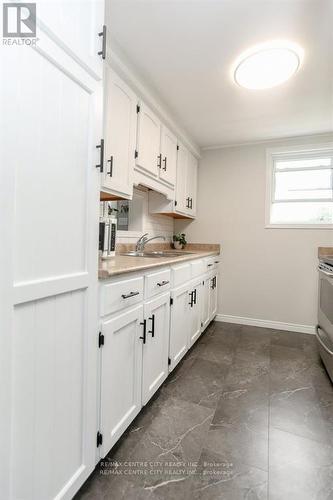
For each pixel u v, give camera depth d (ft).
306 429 4.87
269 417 5.18
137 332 4.68
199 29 5.00
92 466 3.60
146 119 6.79
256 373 6.91
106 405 3.79
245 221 10.77
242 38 5.21
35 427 2.67
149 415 5.17
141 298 4.79
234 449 4.36
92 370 3.50
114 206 7.66
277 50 5.46
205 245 11.32
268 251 10.46
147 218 9.29
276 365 7.38
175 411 5.31
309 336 9.64
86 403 3.41
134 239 8.54
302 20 4.76
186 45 5.41
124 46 5.42
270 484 3.74
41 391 2.72
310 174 10.22
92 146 3.34
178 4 4.47
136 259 5.96
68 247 3.01
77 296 3.21
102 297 3.67
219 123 8.88
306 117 8.41
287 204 10.52
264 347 8.59
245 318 10.82
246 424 4.97
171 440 4.53
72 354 3.15
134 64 5.98
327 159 9.96
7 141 2.23
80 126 3.14
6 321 2.27
